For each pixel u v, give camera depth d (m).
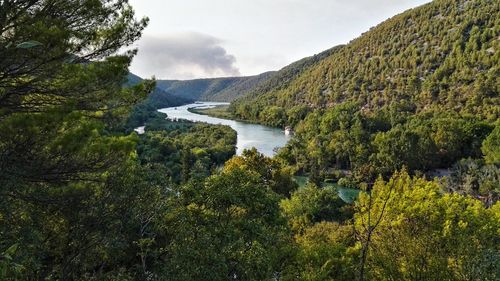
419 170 70.62
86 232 11.32
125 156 10.66
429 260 14.34
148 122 111.06
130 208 12.87
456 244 14.04
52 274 11.80
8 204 8.62
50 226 11.33
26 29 7.31
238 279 11.66
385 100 125.62
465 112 94.69
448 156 75.06
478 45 121.75
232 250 11.94
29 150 8.64
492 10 133.75
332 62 181.38
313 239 25.78
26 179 8.81
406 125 89.12
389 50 157.62
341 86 154.62
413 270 14.53
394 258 14.86
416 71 130.75
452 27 142.25
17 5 8.01
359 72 155.62
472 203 16.92
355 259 18.12
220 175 15.15
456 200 15.78
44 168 9.02
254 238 13.55
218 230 12.66
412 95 119.38
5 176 8.05
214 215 13.59
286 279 16.69
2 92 8.03
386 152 70.25
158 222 14.49
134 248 15.59
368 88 140.88
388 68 144.38
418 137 72.75
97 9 8.87
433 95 111.88
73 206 10.23
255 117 163.75
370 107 126.94
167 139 73.00
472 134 77.19
